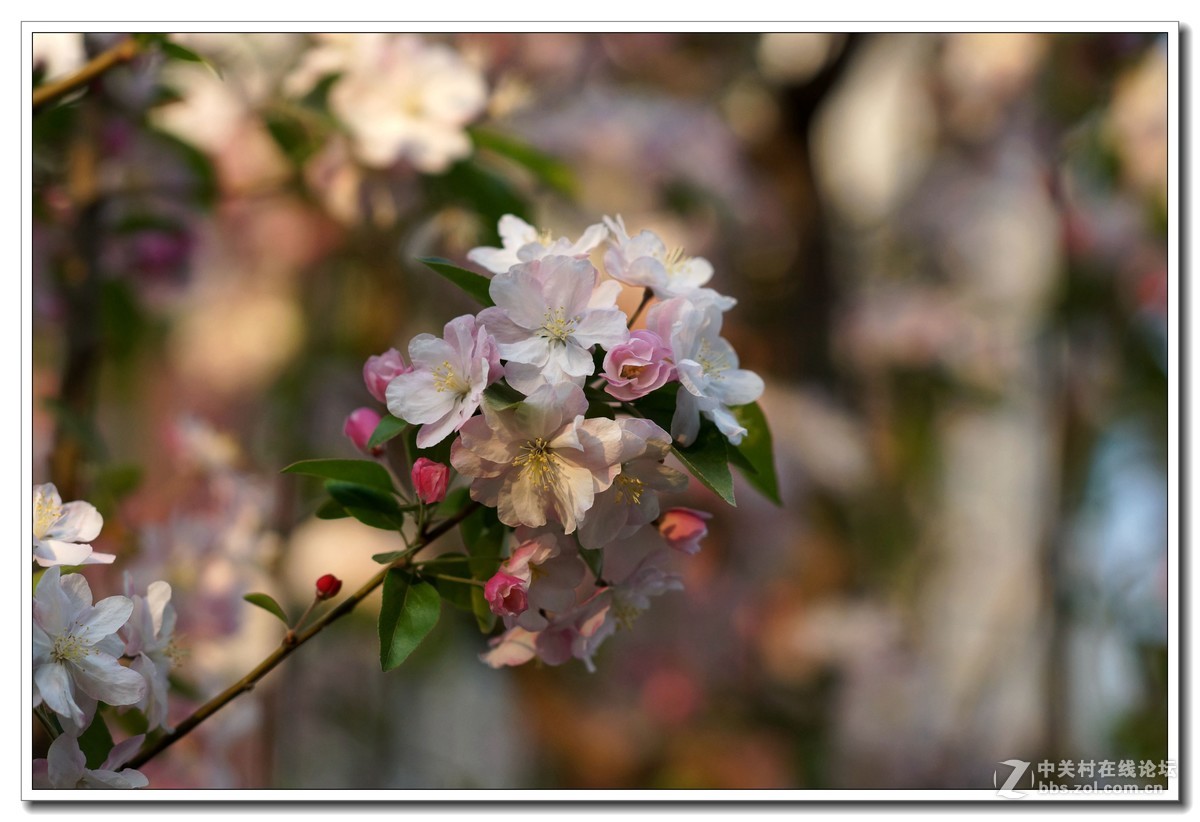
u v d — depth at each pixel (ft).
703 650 8.56
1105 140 9.00
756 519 8.34
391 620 4.50
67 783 4.53
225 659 5.67
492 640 4.60
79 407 5.61
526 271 4.46
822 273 8.58
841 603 8.48
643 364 4.44
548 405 4.42
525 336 4.46
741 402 4.54
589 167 8.10
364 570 7.15
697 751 8.25
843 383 8.86
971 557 9.43
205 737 5.49
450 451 4.53
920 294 9.91
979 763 8.39
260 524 6.30
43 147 5.56
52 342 6.00
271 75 5.96
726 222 8.39
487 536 4.59
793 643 8.40
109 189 5.81
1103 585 8.50
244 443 8.38
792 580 8.47
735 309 8.41
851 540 8.69
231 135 6.14
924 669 8.84
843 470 8.33
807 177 8.61
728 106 8.75
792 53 8.52
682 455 4.45
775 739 8.36
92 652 4.51
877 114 10.03
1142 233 9.06
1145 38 8.82
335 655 7.79
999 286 9.89
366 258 7.70
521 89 7.04
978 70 9.39
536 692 8.29
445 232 5.98
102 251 5.87
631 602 4.58
